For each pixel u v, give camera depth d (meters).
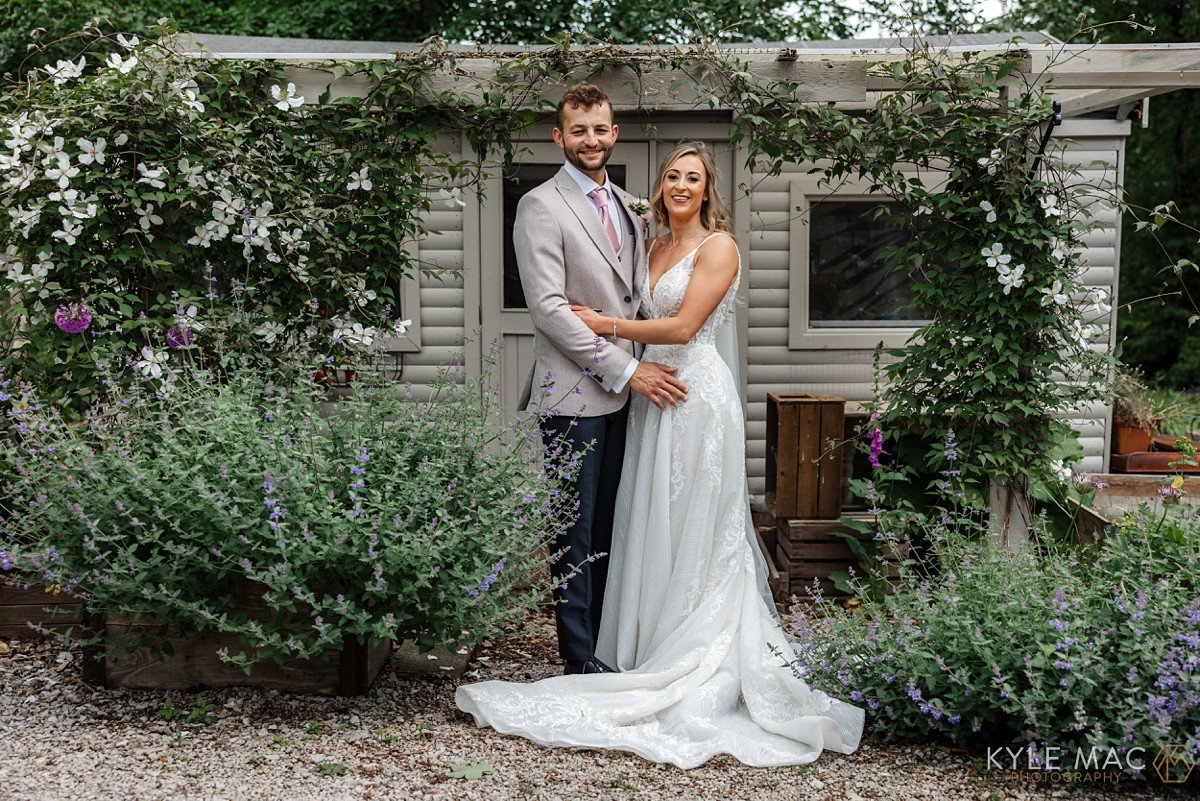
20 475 3.45
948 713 2.80
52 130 3.69
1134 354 14.45
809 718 2.86
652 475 3.37
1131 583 2.94
